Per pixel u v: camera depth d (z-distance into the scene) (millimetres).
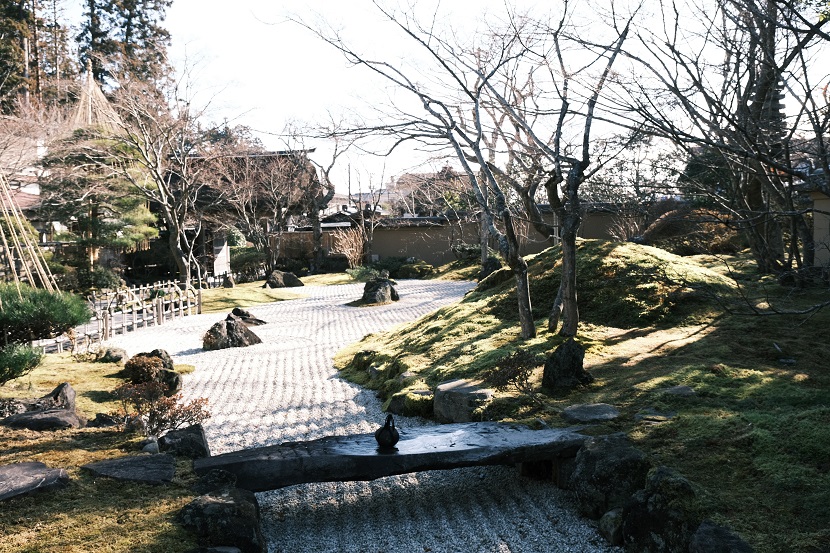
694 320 10125
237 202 35656
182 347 16734
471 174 10234
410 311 21469
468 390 7965
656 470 4949
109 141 25953
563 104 8859
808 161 5934
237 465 5578
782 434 5469
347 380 11867
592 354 8992
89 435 6840
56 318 9570
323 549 5219
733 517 4402
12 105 30641
